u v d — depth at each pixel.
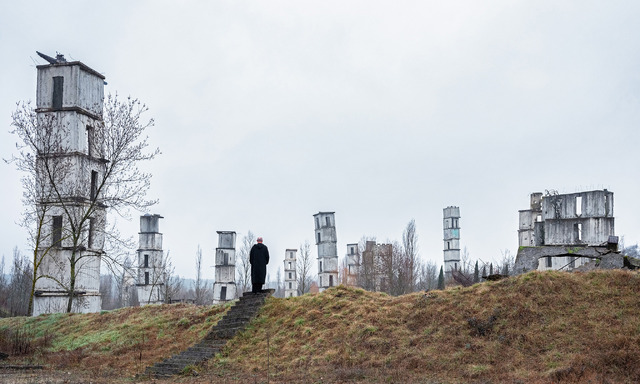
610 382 11.63
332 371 14.31
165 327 21.09
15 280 56.47
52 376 15.84
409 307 16.89
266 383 13.59
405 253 67.31
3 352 20.08
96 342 21.36
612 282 15.45
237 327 18.41
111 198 31.14
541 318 14.62
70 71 35.16
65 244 34.50
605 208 53.03
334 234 80.81
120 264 31.77
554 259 50.31
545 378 12.21
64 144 34.50
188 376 15.53
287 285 84.31
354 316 17.22
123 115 31.39
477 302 15.99
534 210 66.50
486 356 13.77
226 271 71.62
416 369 13.82
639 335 12.95
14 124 29.88
